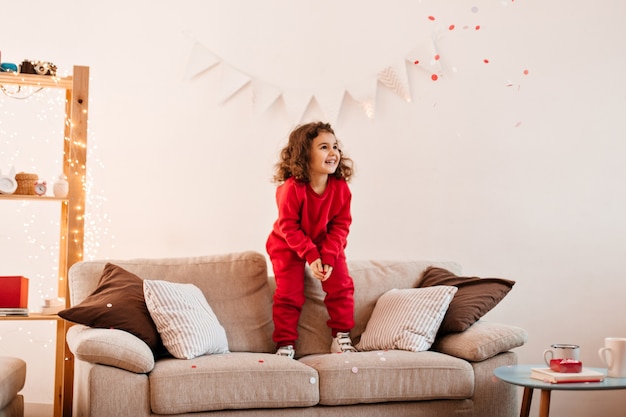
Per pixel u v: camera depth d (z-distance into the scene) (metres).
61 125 3.61
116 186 3.60
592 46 3.61
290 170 3.04
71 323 3.11
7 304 3.06
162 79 3.65
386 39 3.69
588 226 3.55
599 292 3.52
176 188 3.63
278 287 3.01
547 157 3.60
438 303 2.89
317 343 3.04
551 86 3.62
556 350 2.46
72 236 3.14
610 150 3.56
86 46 3.63
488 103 3.65
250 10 3.69
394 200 3.65
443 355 2.68
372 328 2.98
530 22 3.65
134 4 3.67
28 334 3.52
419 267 3.29
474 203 3.63
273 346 3.02
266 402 2.44
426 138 3.66
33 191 3.16
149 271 3.04
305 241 2.92
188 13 3.68
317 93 3.67
